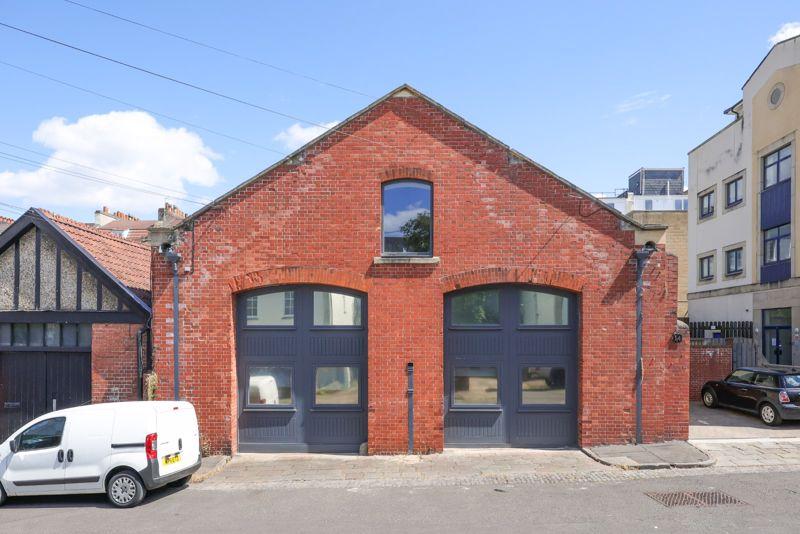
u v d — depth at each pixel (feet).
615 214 36.81
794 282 66.95
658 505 26.09
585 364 36.58
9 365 39.55
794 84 67.67
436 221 37.11
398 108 37.50
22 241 39.58
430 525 24.23
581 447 36.60
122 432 28.43
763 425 44.16
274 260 37.27
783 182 69.82
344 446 37.73
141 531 24.45
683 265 112.68
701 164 93.04
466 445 37.73
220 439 36.70
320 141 37.47
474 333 38.06
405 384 36.68
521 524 24.04
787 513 24.80
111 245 44.75
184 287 37.22
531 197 37.06
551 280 36.86
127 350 38.14
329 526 24.44
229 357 37.04
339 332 38.11
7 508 28.35
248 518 25.77
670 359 37.45
